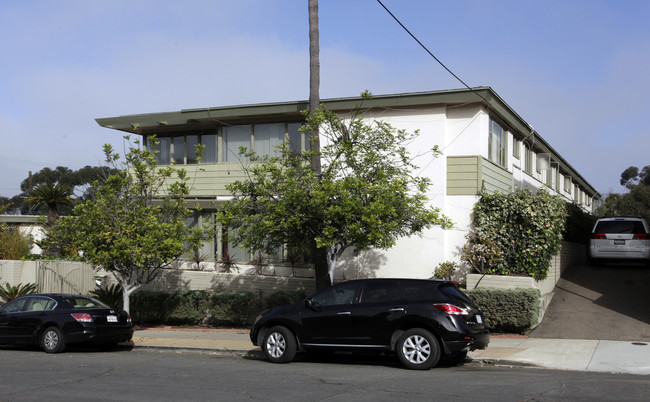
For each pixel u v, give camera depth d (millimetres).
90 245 15227
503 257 15359
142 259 15125
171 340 14820
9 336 13625
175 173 20797
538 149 26000
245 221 14055
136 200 16156
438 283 10312
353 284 10883
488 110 17609
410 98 16938
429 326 9875
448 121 17109
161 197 16859
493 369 10211
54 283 21875
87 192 17500
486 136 17359
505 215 15711
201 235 16359
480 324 10211
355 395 7738
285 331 11016
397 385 8414
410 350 9953
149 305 18328
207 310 17781
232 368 10414
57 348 13023
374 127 16000
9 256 24562
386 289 10539
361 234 12984
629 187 65750
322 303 10961
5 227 26250
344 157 14883
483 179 16875
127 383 8961
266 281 18281
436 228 16766
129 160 15867
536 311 13539
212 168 20188
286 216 13570
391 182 13680
